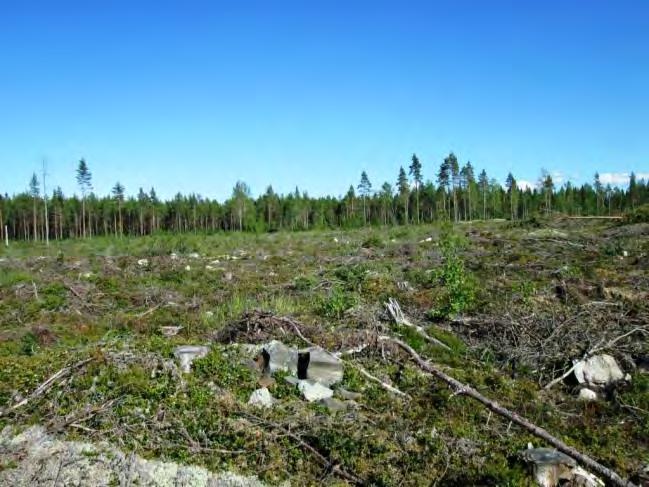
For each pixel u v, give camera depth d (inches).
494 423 156.8
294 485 127.6
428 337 220.5
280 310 246.2
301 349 194.1
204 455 135.2
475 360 207.8
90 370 165.0
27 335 246.2
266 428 144.1
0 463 132.6
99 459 133.1
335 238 656.4
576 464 133.9
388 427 149.3
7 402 154.7
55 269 422.9
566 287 274.7
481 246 440.5
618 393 178.4
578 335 213.6
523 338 216.2
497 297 266.2
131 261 466.6
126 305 317.1
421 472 131.8
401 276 329.7
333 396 167.0
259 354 183.9
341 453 136.1
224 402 153.4
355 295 272.5
